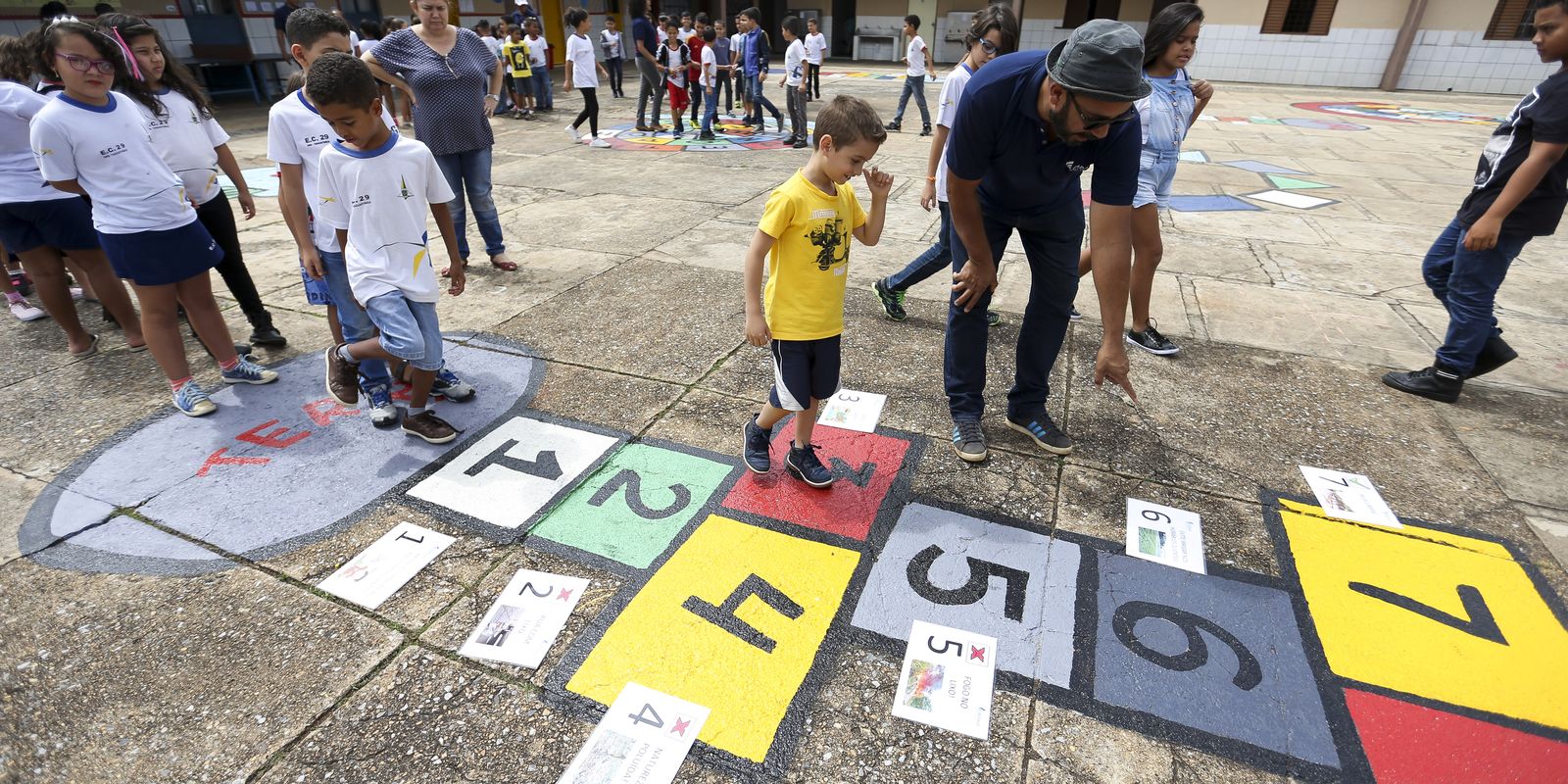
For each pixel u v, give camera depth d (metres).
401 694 1.90
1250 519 2.55
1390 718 1.84
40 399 3.34
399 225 2.68
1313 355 3.82
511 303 4.41
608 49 14.96
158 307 3.03
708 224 6.04
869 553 2.39
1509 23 17.03
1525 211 2.95
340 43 3.06
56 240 3.42
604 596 2.21
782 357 2.42
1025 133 2.25
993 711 1.86
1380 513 2.59
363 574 2.29
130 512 2.58
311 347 3.88
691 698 1.89
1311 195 7.29
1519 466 2.87
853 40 25.38
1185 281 4.88
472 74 4.48
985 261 2.57
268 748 1.77
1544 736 1.80
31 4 10.15
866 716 1.85
